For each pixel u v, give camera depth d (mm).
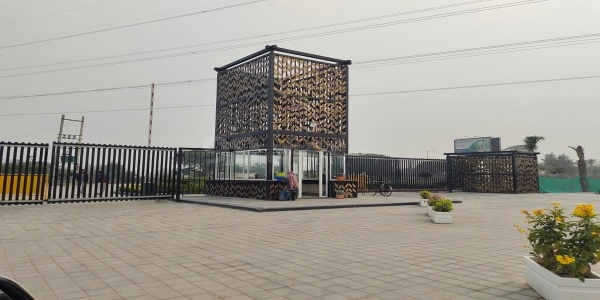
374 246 7492
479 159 33375
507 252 6977
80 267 5582
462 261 6219
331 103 20938
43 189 15016
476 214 14172
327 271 5508
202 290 4547
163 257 6332
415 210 14898
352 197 20734
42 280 4875
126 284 4754
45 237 8055
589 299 3857
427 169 31312
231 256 6469
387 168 28469
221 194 20531
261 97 19406
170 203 16984
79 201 15516
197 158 21172
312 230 9523
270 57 18938
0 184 16844
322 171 20391
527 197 26672
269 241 7941
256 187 18500
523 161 32625
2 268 5465
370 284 4863
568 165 62094
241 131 20750
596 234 3994
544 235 4355
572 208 17703
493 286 4797
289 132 19203
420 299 4270
